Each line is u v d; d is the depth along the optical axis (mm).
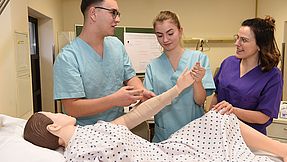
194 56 1629
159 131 1639
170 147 1326
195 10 3877
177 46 1604
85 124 1438
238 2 3957
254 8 3994
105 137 1161
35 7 2258
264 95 1531
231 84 1627
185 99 1577
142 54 3195
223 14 3955
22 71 1720
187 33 3891
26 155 1020
